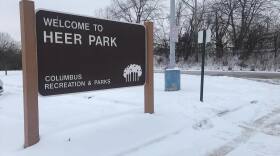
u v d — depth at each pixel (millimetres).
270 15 38812
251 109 9062
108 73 6520
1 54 51375
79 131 6062
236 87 13883
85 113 7918
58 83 5516
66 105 9227
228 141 6098
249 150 5605
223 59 40125
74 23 5750
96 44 6219
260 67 34281
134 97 10516
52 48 5387
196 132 6566
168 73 12172
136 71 7223
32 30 5047
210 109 8633
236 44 40562
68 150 5078
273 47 37656
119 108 8539
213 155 5332
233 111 8664
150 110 7637
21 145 5277
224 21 41969
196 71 31406
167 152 5305
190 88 13094
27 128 5117
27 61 5008
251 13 39969
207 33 9711
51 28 5355
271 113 8711
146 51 7461
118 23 6711
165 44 48031
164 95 10789
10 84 16391
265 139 6266
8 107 9305
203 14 43031
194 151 5465
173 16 12500
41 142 5324
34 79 5129
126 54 6945
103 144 5434
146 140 5773
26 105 5090
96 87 6262
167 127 6633
